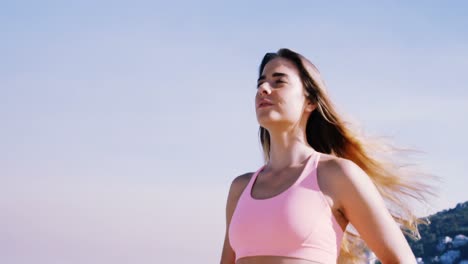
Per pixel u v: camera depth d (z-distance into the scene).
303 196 2.48
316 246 2.42
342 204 2.51
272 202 2.51
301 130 2.80
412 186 3.04
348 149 3.01
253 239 2.51
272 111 2.71
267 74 2.82
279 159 2.76
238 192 2.95
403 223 3.06
